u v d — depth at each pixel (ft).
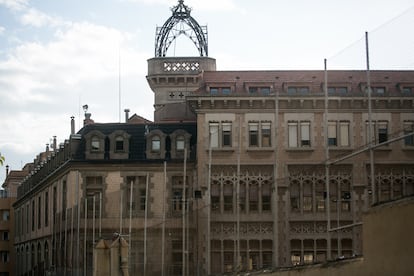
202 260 204.23
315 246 194.80
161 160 221.46
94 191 223.30
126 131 226.99
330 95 197.77
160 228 213.87
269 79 214.48
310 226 196.44
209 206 194.49
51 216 258.78
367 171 100.07
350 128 198.90
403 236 59.98
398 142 84.94
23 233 325.01
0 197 398.83
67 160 229.66
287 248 196.44
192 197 217.77
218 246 205.87
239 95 207.82
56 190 250.78
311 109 204.54
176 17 268.62
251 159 207.21
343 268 72.64
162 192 219.82
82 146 227.61
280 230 199.31
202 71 240.53
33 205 302.86
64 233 231.91
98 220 220.64
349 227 94.53
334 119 200.54
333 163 105.70
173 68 260.01
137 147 224.53
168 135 223.71
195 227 208.64
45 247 271.08
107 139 225.97
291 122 206.59
